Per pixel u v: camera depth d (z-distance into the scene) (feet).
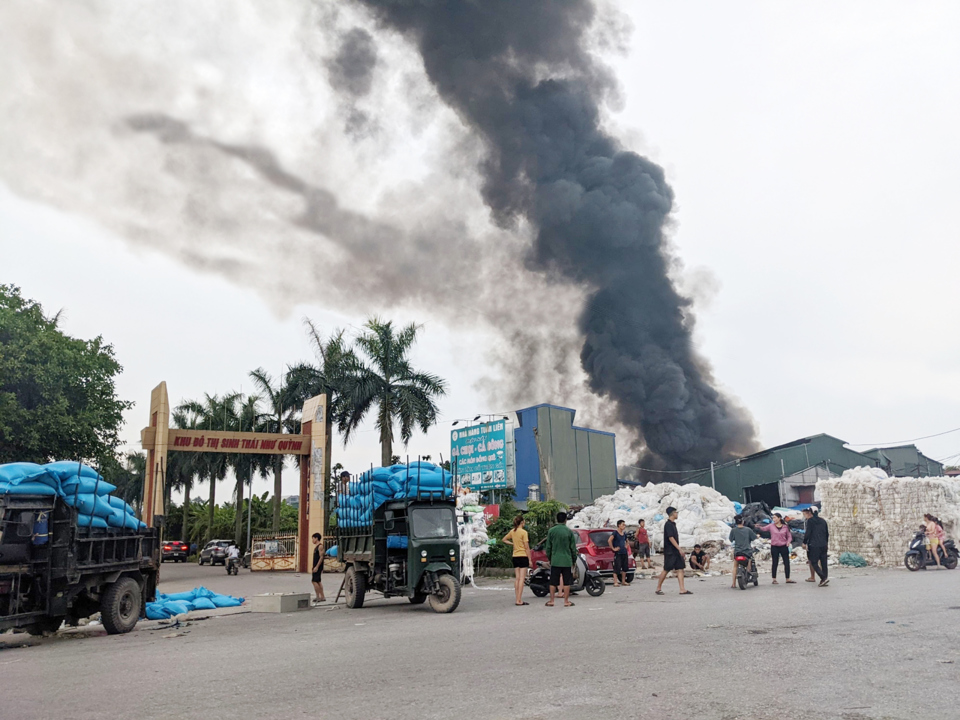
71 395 135.74
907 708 16.60
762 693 18.34
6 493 34.83
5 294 129.29
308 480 115.34
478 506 82.33
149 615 47.24
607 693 18.89
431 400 133.80
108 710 18.99
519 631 32.37
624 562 60.80
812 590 48.37
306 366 135.64
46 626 38.93
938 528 67.51
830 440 177.68
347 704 18.71
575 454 157.17
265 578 97.60
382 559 49.44
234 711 18.31
